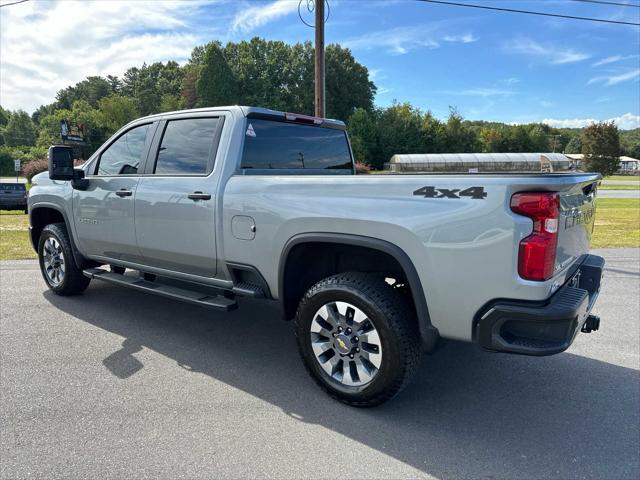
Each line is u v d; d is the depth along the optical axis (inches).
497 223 95.9
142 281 169.9
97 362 144.3
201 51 3592.5
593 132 2955.2
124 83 4114.2
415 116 2920.8
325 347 122.6
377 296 111.5
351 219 113.0
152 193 155.3
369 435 107.8
